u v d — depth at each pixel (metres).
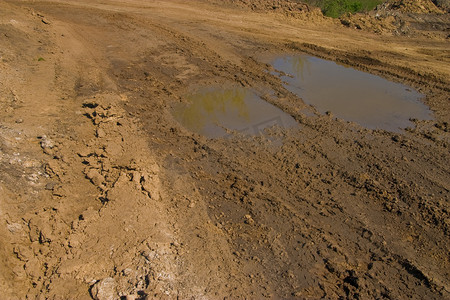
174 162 8.55
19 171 7.18
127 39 15.25
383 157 8.68
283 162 8.59
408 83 12.15
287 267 6.20
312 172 8.27
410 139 9.30
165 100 11.09
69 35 14.98
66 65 12.22
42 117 9.07
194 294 5.54
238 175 8.19
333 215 7.18
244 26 17.05
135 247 6.12
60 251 5.99
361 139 9.34
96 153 8.30
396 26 17.62
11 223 6.18
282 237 6.73
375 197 7.57
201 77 12.48
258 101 11.11
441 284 5.91
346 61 13.74
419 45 15.69
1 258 5.59
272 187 7.85
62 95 10.34
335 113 10.47
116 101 10.66
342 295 5.80
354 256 6.40
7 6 15.58
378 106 10.81
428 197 7.52
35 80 10.64
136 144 9.00
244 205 7.40
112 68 12.77
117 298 5.34
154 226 6.62
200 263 6.10
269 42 15.38
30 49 12.38
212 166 8.48
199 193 7.68
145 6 19.31
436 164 8.42
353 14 19.02
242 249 6.48
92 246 6.08
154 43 14.98
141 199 7.07
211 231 6.77
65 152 8.20
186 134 9.59
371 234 6.77
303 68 13.27
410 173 8.16
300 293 5.79
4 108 8.90
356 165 8.45
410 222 6.98
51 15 17.14
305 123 10.01
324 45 15.14
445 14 19.30
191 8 19.22
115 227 6.43
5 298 5.16
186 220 6.96
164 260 5.97
